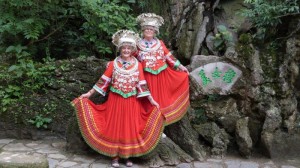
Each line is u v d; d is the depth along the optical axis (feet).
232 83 15.10
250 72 14.99
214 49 17.33
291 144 14.97
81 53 19.04
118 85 13.38
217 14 18.78
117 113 13.37
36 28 16.79
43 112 16.16
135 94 13.56
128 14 19.71
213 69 15.15
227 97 15.44
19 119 16.06
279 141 14.84
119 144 13.32
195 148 14.44
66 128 15.70
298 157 14.80
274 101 15.01
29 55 17.62
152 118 13.41
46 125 16.03
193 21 18.60
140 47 14.14
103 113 13.75
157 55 14.12
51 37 18.99
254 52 15.14
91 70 16.03
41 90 16.38
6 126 16.06
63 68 16.24
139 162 13.82
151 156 13.73
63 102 16.20
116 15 18.16
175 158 13.89
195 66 15.25
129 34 13.47
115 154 13.24
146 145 13.34
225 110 15.33
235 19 18.60
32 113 16.12
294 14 15.24
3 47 17.89
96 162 13.65
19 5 16.11
